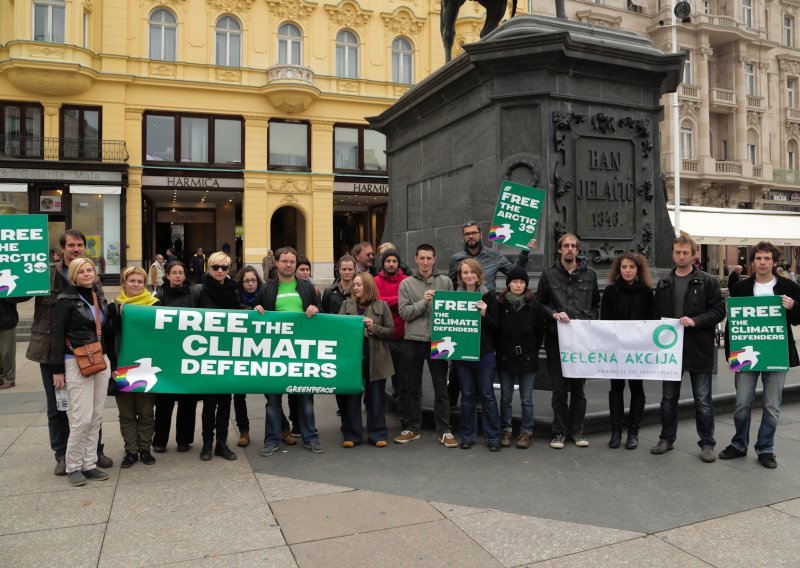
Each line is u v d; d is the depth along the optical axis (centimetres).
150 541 338
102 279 2486
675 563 312
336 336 514
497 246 668
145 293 503
